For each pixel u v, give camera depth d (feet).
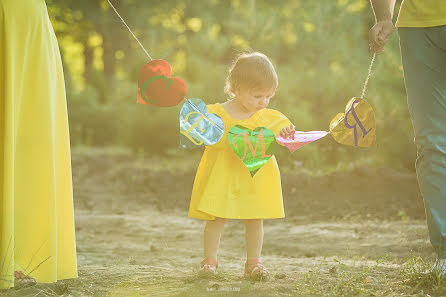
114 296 13.67
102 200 41.91
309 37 58.85
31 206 13.98
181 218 34.17
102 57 105.29
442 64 14.66
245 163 15.15
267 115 16.28
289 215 32.89
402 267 17.57
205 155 16.05
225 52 65.62
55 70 14.76
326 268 18.42
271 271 17.92
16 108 13.80
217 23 72.59
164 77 14.94
